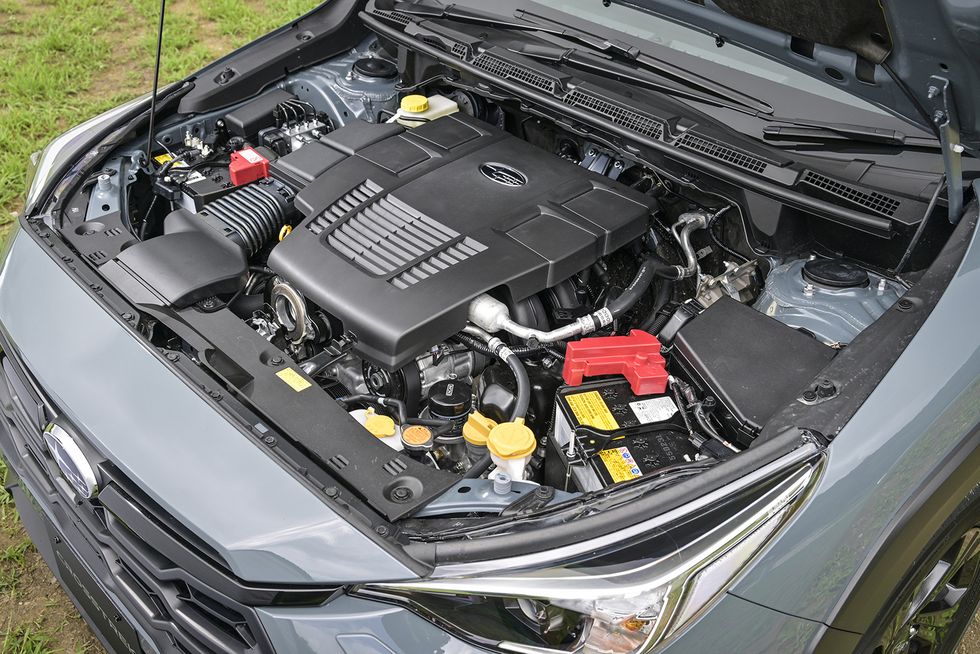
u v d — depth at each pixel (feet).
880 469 6.69
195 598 6.79
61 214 9.17
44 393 7.70
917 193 7.98
